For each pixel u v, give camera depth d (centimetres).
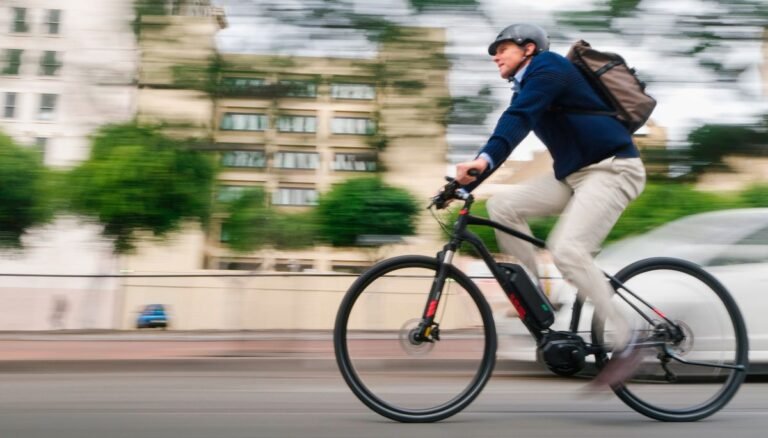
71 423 336
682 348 328
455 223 326
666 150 900
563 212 327
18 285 782
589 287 310
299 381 556
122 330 774
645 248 597
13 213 1475
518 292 321
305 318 762
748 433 314
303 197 1440
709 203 997
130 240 1445
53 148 1445
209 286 816
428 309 324
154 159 1123
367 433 309
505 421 335
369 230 1425
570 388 489
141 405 403
